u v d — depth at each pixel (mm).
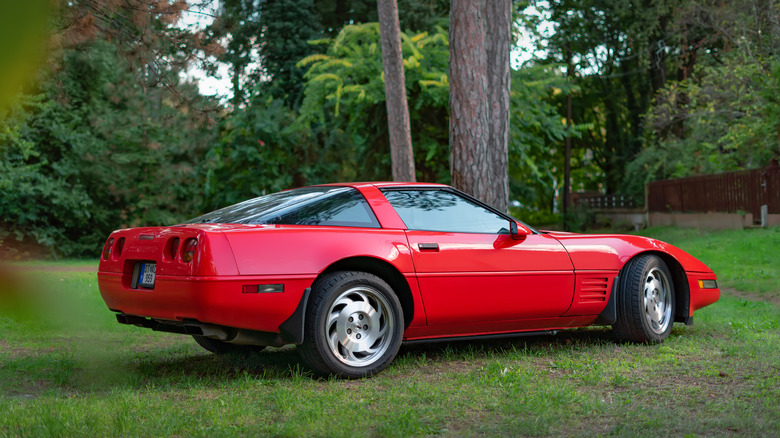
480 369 4715
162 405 3604
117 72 21938
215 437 2992
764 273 12531
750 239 16766
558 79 21188
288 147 26297
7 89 297
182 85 8531
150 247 4258
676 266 6055
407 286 4695
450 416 3461
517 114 20484
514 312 5172
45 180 22266
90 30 4895
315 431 3113
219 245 3988
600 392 3990
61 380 4270
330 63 19141
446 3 25266
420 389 4039
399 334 4590
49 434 2949
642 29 33625
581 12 36844
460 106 9141
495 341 6051
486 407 3641
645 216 31406
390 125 13875
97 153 23109
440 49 20094
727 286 11688
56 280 413
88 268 15117
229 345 5398
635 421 3318
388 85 13820
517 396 3842
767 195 20203
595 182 48594
